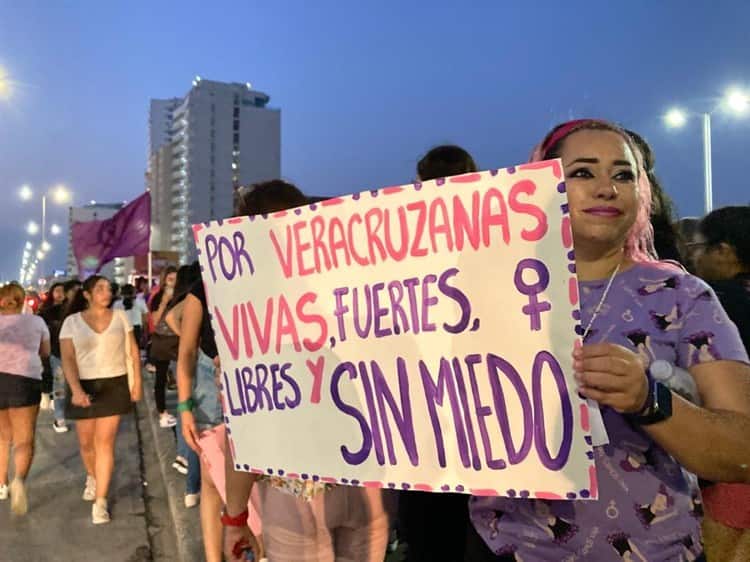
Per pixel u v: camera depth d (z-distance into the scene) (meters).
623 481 1.54
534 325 1.56
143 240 13.34
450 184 1.66
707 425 1.35
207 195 108.62
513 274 1.58
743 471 1.38
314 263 1.89
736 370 1.45
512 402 1.59
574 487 1.51
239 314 2.04
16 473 5.49
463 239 1.65
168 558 4.61
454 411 1.67
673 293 1.57
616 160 1.61
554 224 1.53
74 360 5.26
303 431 1.92
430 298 1.70
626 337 1.57
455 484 1.66
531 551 1.63
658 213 2.64
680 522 1.54
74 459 7.33
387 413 1.77
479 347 1.63
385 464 1.77
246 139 111.06
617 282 1.64
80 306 7.40
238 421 2.05
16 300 5.54
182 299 4.92
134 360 5.41
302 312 1.92
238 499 2.48
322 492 2.37
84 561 4.55
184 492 5.42
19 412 5.48
